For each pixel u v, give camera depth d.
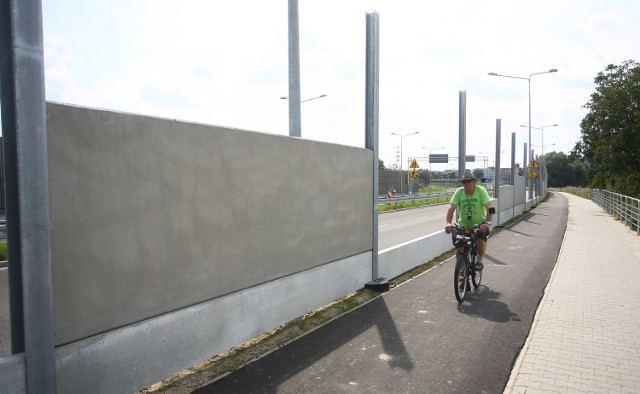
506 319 5.54
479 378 3.88
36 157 2.66
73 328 2.97
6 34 2.60
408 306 6.10
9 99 2.62
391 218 24.31
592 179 36.69
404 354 4.39
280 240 5.04
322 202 5.88
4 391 2.55
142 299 3.44
